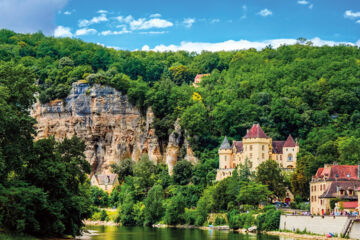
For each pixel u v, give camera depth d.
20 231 106.56
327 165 169.88
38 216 116.38
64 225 120.12
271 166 198.88
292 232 149.25
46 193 110.81
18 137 116.00
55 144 132.88
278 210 164.50
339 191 156.62
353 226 125.00
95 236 149.38
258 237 146.25
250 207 182.75
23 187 106.81
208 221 196.25
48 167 116.69
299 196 194.75
